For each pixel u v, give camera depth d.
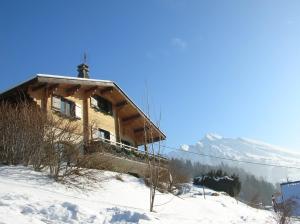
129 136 31.53
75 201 14.03
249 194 75.44
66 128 18.84
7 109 19.19
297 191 35.38
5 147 17.64
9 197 11.95
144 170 25.86
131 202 18.20
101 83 26.98
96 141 22.61
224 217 21.64
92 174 18.62
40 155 17.47
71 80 24.58
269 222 21.22
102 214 11.77
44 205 11.52
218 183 39.22
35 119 18.02
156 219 12.16
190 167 81.25
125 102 29.58
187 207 21.56
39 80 22.56
